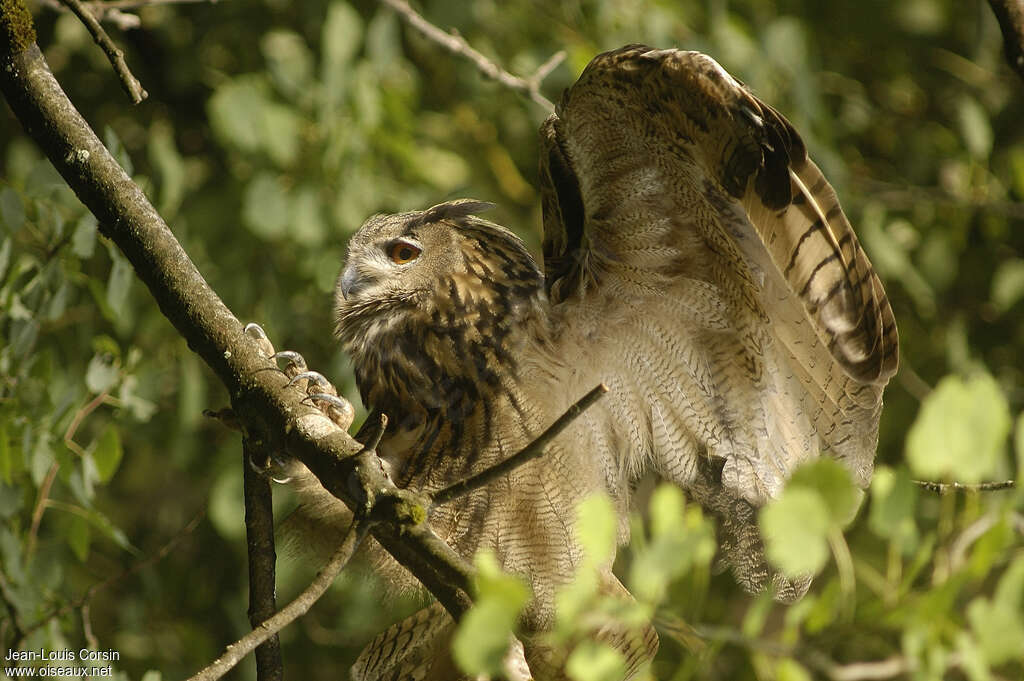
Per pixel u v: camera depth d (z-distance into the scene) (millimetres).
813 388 6973
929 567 4789
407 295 7828
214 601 11102
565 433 7223
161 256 6102
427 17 10781
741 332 6961
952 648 4117
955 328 10945
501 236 7832
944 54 12180
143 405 7906
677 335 7109
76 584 10828
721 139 5934
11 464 7461
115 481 11617
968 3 12367
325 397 6531
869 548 8594
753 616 4426
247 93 9570
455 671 7223
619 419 7262
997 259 11773
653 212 6754
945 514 4426
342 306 8164
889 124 12531
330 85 9602
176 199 9844
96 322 10008
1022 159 10883
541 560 7148
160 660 10539
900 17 12000
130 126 11648
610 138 6535
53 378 7957
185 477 11773
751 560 7316
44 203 7625
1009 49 6844
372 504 5207
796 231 6051
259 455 5836
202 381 9953
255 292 10492
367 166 10086
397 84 11062
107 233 6188
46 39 11680
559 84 10805
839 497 3916
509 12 11484
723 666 9109
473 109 11922
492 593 4008
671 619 4930
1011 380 11508
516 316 7543
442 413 7562
